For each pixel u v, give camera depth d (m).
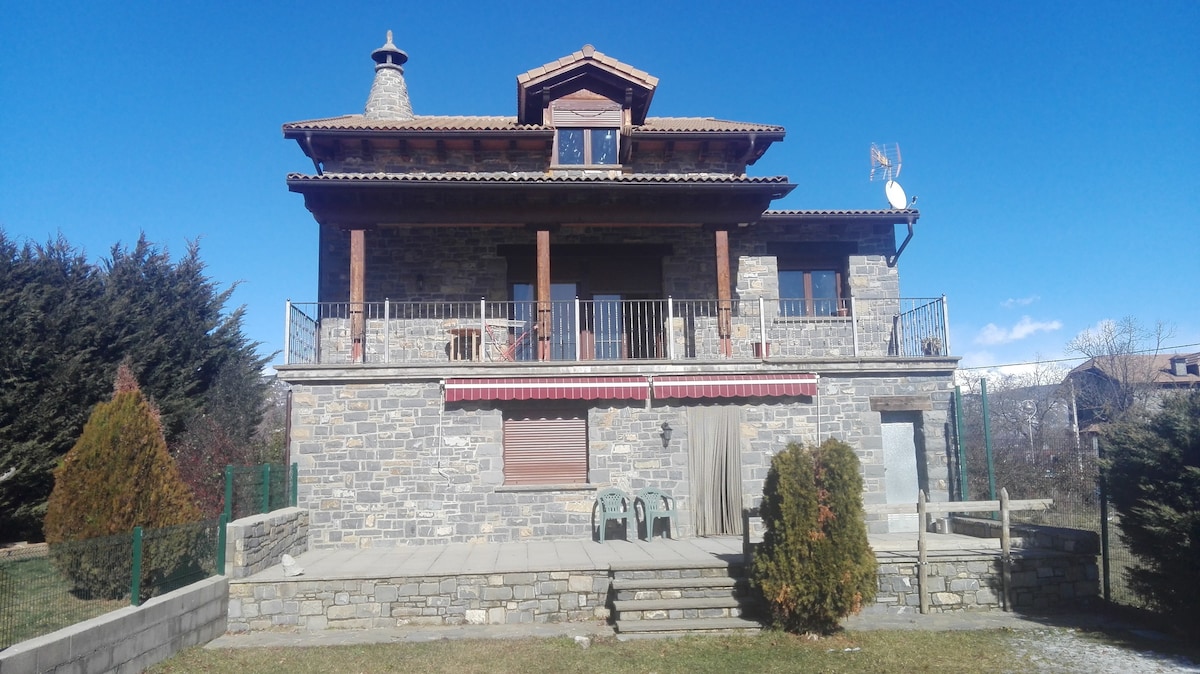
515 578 11.61
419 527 14.77
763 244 19.25
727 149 19.98
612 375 15.40
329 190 16.11
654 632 10.71
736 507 15.25
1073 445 26.41
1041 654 9.67
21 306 17.30
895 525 15.77
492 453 15.05
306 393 14.94
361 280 16.34
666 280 18.81
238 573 11.28
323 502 14.70
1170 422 10.30
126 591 9.34
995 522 13.99
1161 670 8.98
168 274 21.58
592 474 15.14
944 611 11.80
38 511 16.88
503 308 18.31
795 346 18.70
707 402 15.55
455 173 18.09
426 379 15.08
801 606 10.32
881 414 16.12
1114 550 12.20
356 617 11.31
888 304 19.06
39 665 7.09
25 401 17.02
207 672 9.11
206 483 15.38
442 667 9.40
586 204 17.09
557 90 19.77
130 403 10.98
